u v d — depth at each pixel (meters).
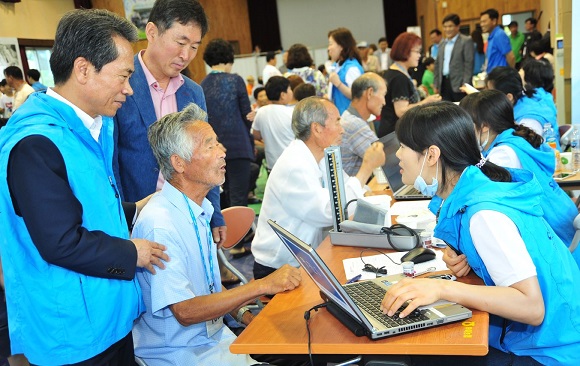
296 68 6.90
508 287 1.59
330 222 2.64
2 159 1.62
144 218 1.98
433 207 2.06
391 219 2.71
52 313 1.67
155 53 2.54
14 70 7.26
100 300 1.71
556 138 4.15
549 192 2.60
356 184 2.76
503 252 1.59
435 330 1.55
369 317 1.62
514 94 3.95
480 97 3.00
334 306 1.74
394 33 18.80
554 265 1.66
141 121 2.56
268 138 5.42
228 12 15.99
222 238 2.70
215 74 4.99
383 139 3.20
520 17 13.42
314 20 18.95
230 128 5.00
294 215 2.71
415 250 2.14
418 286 1.60
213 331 2.08
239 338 1.64
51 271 1.67
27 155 1.59
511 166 2.76
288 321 1.72
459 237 1.75
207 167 2.00
